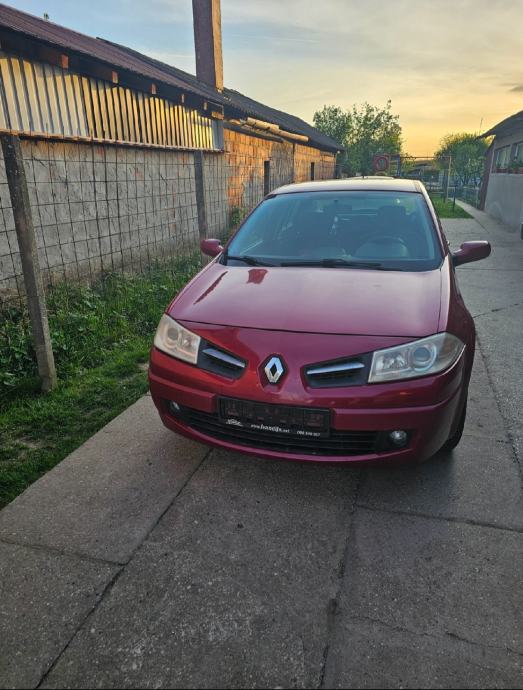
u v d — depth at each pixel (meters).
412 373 2.23
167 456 2.93
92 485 2.67
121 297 5.80
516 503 2.48
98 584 2.03
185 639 1.79
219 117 9.81
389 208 3.55
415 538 2.26
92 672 1.68
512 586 1.99
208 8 13.14
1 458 2.91
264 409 2.29
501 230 14.00
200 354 2.45
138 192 7.30
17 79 5.11
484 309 5.89
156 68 10.23
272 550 2.20
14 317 4.80
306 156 19.20
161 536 2.29
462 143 60.28
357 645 1.76
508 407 3.45
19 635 1.81
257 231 3.58
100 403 3.57
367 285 2.71
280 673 1.67
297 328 2.35
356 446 2.32
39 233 5.46
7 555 2.18
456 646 1.75
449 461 2.82
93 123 6.36
